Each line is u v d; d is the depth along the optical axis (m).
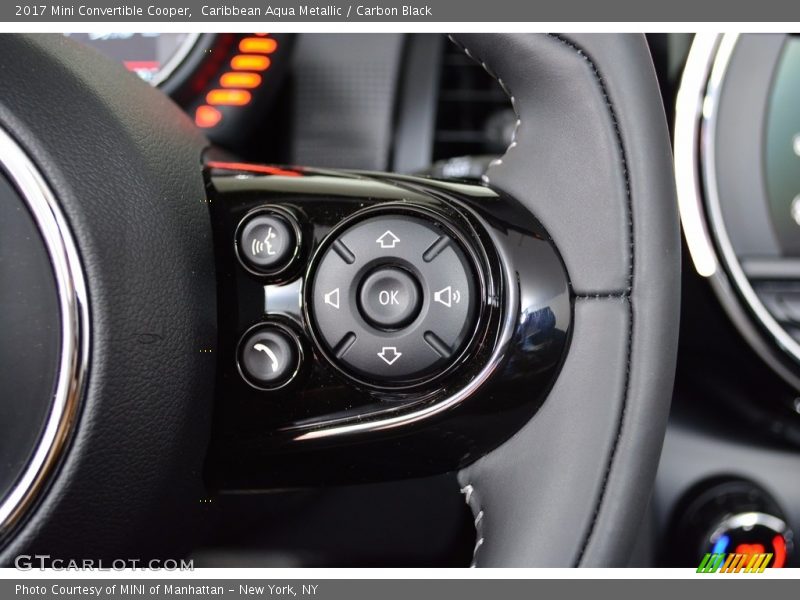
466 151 1.22
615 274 0.45
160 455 0.47
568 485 0.46
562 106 0.47
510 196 0.50
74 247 0.44
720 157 0.81
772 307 0.81
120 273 0.45
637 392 0.45
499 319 0.47
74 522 0.46
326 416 0.49
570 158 0.47
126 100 0.52
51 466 0.45
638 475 0.45
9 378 0.45
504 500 0.48
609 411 0.45
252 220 0.50
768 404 0.84
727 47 0.79
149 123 0.52
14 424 0.45
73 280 0.44
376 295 0.47
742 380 0.84
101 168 0.46
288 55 1.10
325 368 0.48
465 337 0.47
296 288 0.49
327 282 0.48
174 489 0.49
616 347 0.45
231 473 0.51
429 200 0.49
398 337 0.47
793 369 0.82
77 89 0.48
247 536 0.94
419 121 1.21
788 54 0.82
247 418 0.50
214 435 0.50
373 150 1.20
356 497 0.98
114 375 0.45
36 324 0.45
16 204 0.45
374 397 0.48
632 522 0.45
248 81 1.09
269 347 0.48
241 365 0.49
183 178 0.52
